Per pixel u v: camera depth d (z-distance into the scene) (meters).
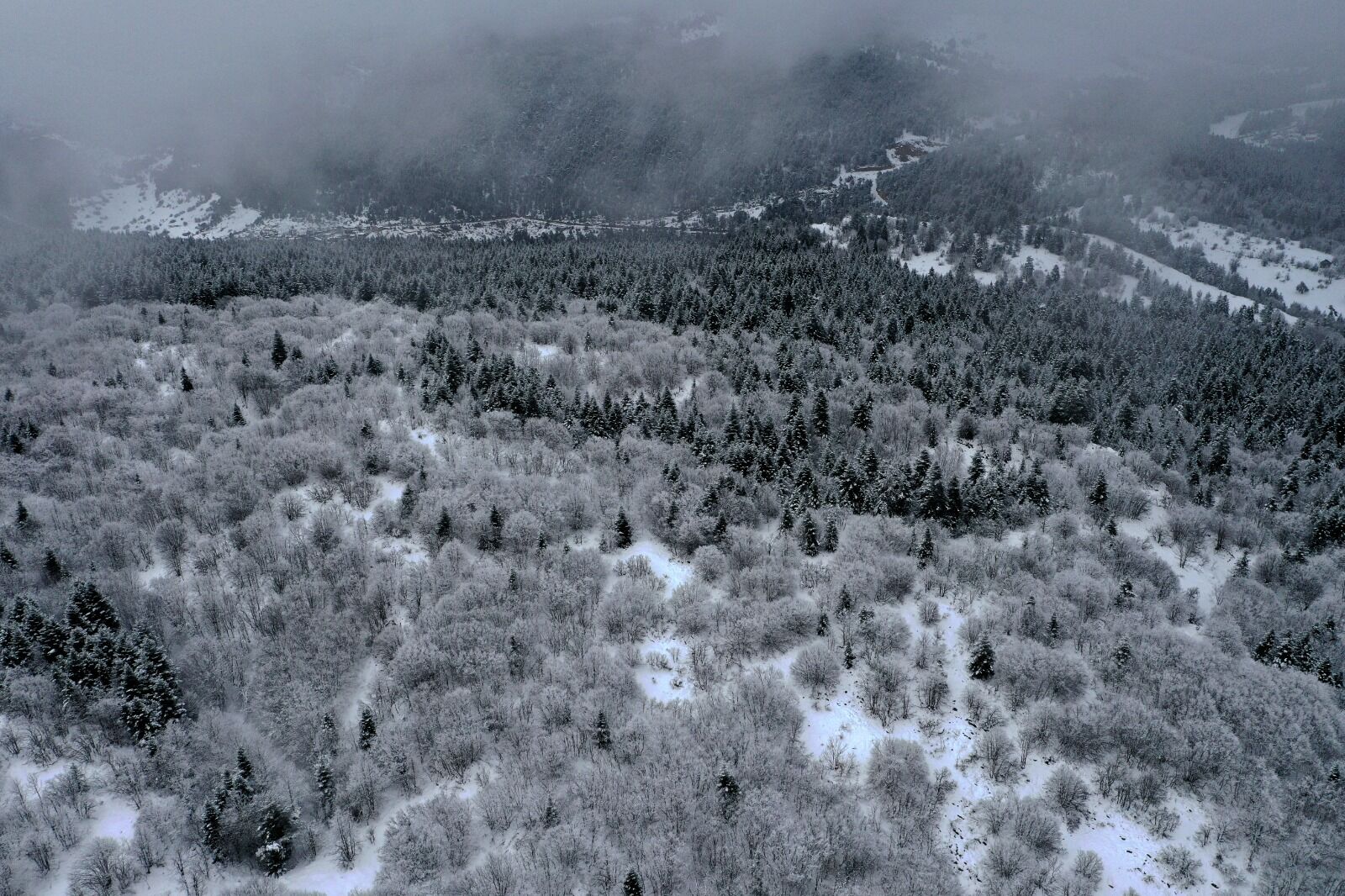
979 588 90.00
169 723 67.25
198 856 60.28
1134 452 120.31
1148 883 62.12
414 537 94.56
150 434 111.06
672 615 85.19
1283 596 95.38
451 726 68.94
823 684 77.81
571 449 115.06
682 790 62.94
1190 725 70.81
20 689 68.88
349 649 77.38
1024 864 61.66
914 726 74.56
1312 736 70.56
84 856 59.12
